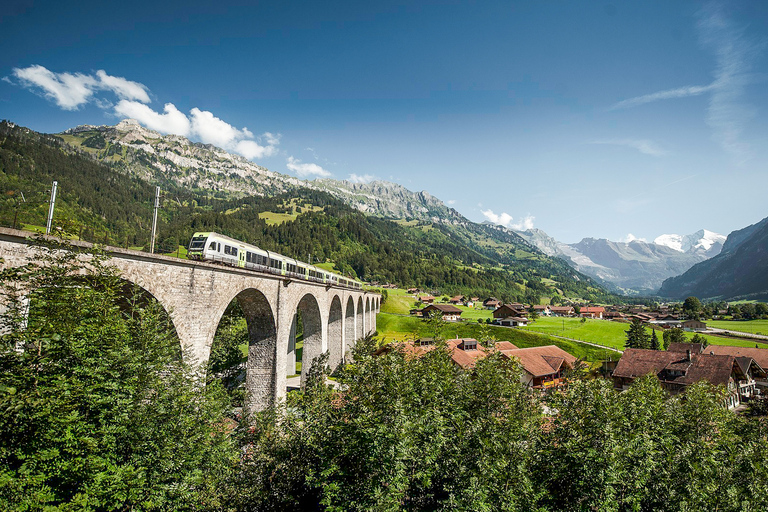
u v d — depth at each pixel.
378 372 18.17
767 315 128.25
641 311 183.75
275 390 29.59
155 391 14.48
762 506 16.81
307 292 38.19
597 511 16.23
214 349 39.84
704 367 44.75
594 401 17.78
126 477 12.38
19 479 10.57
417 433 16.23
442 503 16.20
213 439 16.08
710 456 17.67
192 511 15.05
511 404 19.16
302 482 17.48
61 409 11.56
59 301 12.27
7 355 11.27
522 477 15.95
